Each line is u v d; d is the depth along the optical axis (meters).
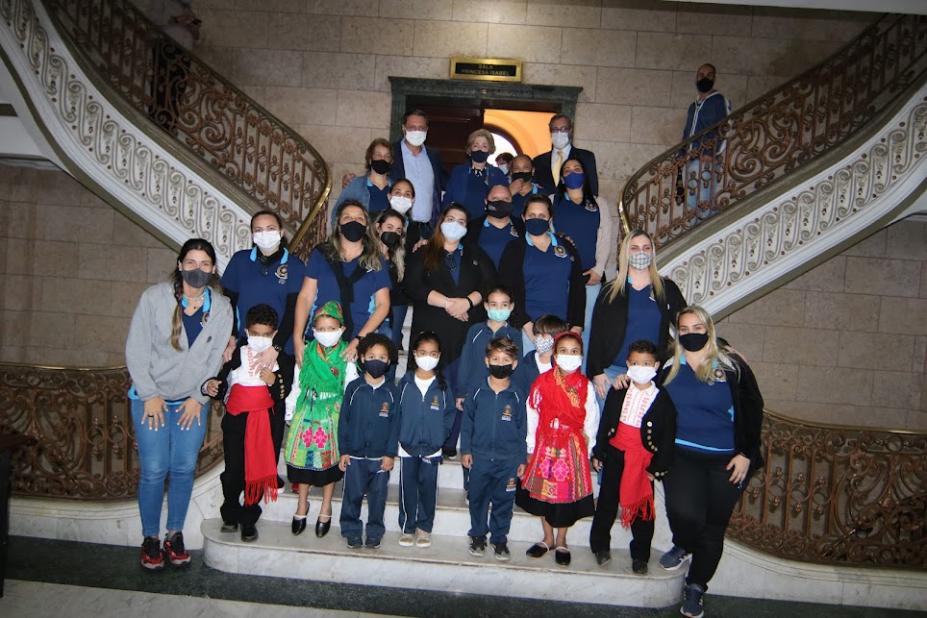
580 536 4.48
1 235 8.37
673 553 4.25
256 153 6.72
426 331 4.19
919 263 8.09
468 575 4.11
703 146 6.30
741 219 6.08
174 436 4.13
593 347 4.35
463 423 4.11
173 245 6.46
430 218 5.74
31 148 6.24
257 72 8.70
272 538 4.23
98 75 6.12
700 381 3.87
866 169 5.99
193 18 8.35
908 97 5.87
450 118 9.20
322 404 4.12
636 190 6.33
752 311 8.29
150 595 3.87
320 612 3.78
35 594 3.81
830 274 8.18
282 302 4.28
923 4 4.51
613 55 8.62
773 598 4.49
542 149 12.73
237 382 4.13
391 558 4.09
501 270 4.54
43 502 4.63
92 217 8.45
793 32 8.50
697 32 8.56
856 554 4.60
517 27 8.62
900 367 8.16
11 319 8.45
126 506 4.57
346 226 4.27
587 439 4.16
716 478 3.89
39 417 4.75
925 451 4.61
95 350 8.53
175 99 6.84
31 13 5.82
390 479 4.81
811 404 8.26
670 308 4.34
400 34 8.66
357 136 8.71
